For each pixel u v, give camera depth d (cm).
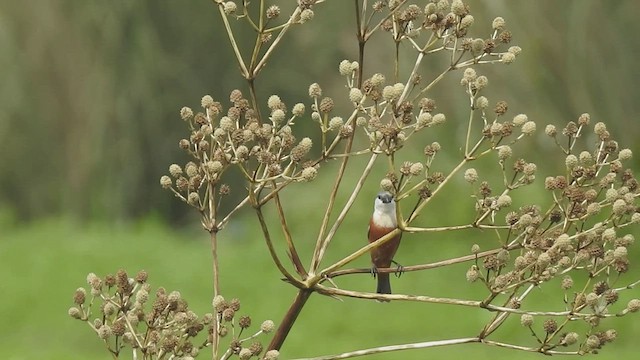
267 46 2444
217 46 2531
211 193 406
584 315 370
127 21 2517
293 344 1443
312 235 2019
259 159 384
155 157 2561
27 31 2561
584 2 1852
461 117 1883
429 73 1852
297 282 392
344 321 1547
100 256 1992
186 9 2517
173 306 372
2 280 1794
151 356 373
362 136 1856
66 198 2572
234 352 368
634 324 1408
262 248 1988
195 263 1931
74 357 1387
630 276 1575
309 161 402
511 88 1855
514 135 1822
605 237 364
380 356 1367
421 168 385
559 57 1858
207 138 471
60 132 2584
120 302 376
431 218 1883
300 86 2567
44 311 1653
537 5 1859
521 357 1321
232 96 407
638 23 1866
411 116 390
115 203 2534
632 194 378
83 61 2545
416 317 1562
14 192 2627
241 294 1730
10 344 1493
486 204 391
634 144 1878
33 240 2167
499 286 367
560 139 1795
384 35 2100
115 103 2530
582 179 391
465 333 1480
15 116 2586
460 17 410
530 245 380
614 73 1875
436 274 1753
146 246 2088
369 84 390
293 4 2197
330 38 2542
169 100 2545
